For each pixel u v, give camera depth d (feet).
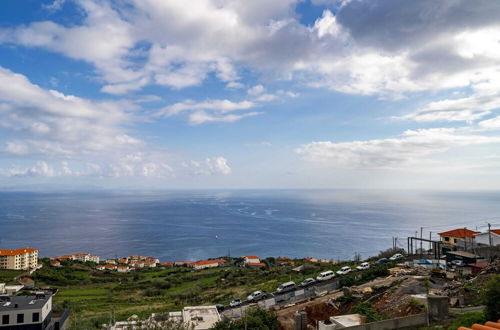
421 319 92.58
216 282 313.73
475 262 182.50
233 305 173.06
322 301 138.00
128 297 265.95
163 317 147.43
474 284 127.54
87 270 425.28
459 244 234.58
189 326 132.26
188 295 249.75
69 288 315.58
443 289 128.57
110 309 211.82
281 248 655.35
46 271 388.78
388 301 120.47
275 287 209.67
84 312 203.92
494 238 212.64
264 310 126.00
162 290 295.69
